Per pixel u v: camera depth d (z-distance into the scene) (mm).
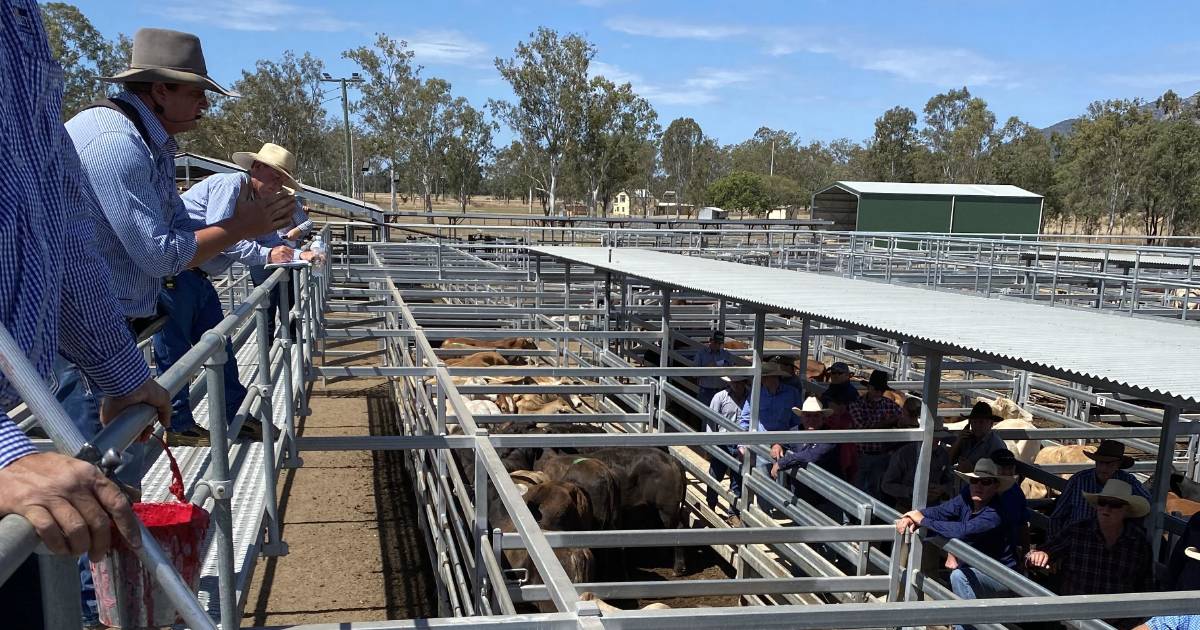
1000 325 4992
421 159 54656
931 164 66875
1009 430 6270
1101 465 4770
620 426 9680
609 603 6410
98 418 2326
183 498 1512
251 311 2752
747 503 6660
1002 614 2104
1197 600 2234
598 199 49281
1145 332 5027
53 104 1366
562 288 16812
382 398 11984
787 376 7441
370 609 5887
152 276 2320
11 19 1250
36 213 1256
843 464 6797
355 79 32906
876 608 2023
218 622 2152
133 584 1342
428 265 16328
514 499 2707
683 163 75312
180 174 18547
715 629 1930
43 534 833
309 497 8055
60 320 1420
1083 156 50844
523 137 47250
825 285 7715
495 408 8039
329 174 70312
